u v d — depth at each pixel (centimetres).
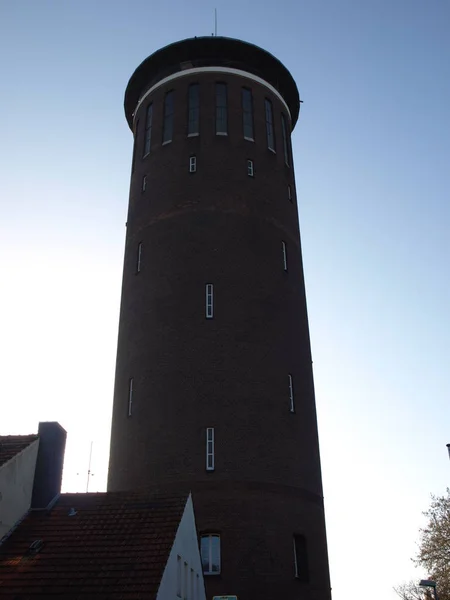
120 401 3334
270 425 3109
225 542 2806
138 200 3859
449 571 5272
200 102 3878
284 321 3444
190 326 3262
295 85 4316
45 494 2220
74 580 1770
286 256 3694
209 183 3625
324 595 2972
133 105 4434
